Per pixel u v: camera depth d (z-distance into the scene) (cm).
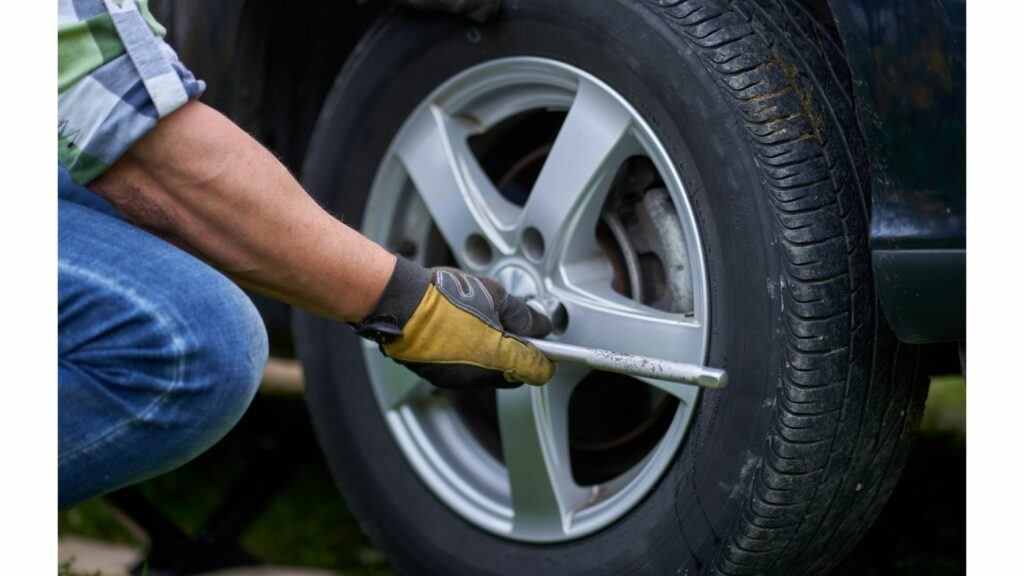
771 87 167
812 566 185
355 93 215
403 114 209
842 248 164
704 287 173
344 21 232
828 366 163
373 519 220
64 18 130
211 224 138
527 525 196
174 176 135
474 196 201
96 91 130
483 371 157
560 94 192
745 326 168
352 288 146
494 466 211
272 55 227
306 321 227
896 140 153
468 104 204
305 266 142
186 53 213
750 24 172
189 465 327
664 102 175
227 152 136
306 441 261
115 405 141
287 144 237
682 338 175
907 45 150
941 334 151
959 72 145
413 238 217
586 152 185
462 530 207
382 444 217
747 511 169
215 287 142
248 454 263
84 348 139
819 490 170
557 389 192
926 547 236
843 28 157
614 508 186
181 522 287
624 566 184
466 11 193
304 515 295
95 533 292
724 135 168
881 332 168
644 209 190
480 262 202
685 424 176
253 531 283
